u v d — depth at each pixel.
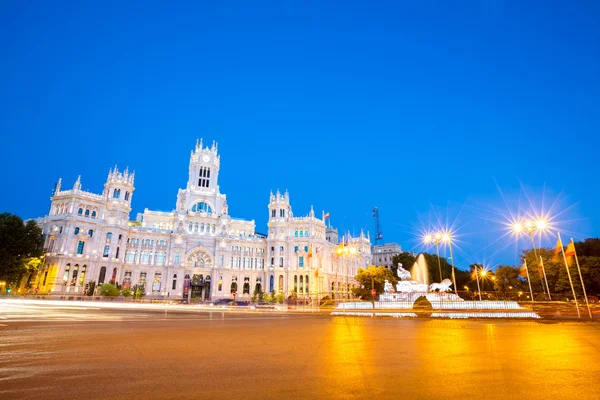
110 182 116.81
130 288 102.94
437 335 22.78
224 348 16.67
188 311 49.75
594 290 76.31
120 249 113.75
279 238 132.12
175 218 129.38
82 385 10.12
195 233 126.56
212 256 127.06
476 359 14.54
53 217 104.12
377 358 14.65
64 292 97.31
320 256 131.25
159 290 117.19
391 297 56.59
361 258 163.00
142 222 134.25
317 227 138.25
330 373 11.94
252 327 26.70
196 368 12.45
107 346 16.64
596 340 20.66
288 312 49.34
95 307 52.34
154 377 11.13
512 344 18.84
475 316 39.72
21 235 84.25
